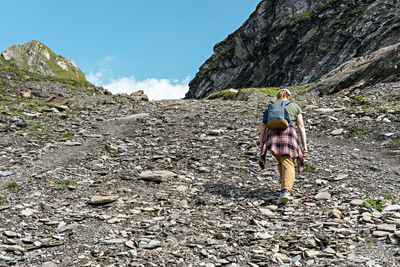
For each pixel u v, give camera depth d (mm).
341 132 9352
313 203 5027
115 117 13375
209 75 82500
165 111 13992
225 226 4367
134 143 9305
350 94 15852
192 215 4781
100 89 25266
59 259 3660
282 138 5180
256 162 7324
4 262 3557
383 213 4406
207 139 9211
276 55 63062
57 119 12820
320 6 57875
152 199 5488
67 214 4930
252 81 70125
